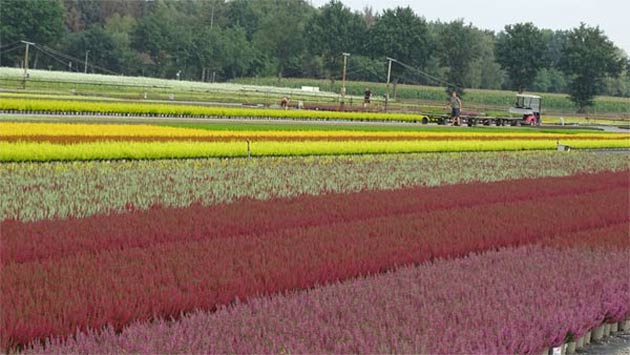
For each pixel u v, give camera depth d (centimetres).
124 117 5662
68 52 15238
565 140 5738
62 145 3056
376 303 1115
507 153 4641
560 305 1193
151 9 19788
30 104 5388
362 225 1845
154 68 16025
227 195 2345
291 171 3047
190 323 973
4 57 14438
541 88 17150
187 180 2594
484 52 16112
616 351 1205
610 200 2609
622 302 1263
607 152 5291
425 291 1205
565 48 14250
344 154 3972
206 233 1681
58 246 1458
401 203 2298
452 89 14188
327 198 2331
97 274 1230
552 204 2439
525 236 1809
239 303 1079
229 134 4203
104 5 18938
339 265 1361
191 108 6375
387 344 921
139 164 3002
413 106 10969
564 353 1151
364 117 7419
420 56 14912
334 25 15500
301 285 1252
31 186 2262
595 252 1639
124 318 1015
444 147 4519
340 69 15800
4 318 963
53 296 1081
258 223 1833
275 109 7819
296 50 16662
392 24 14938
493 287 1247
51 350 877
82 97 7469
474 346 945
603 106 15238
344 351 894
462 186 2855
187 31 16350
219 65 15938
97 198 2125
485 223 1967
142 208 2011
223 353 869
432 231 1800
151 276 1209
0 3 14325
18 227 1636
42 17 14575
